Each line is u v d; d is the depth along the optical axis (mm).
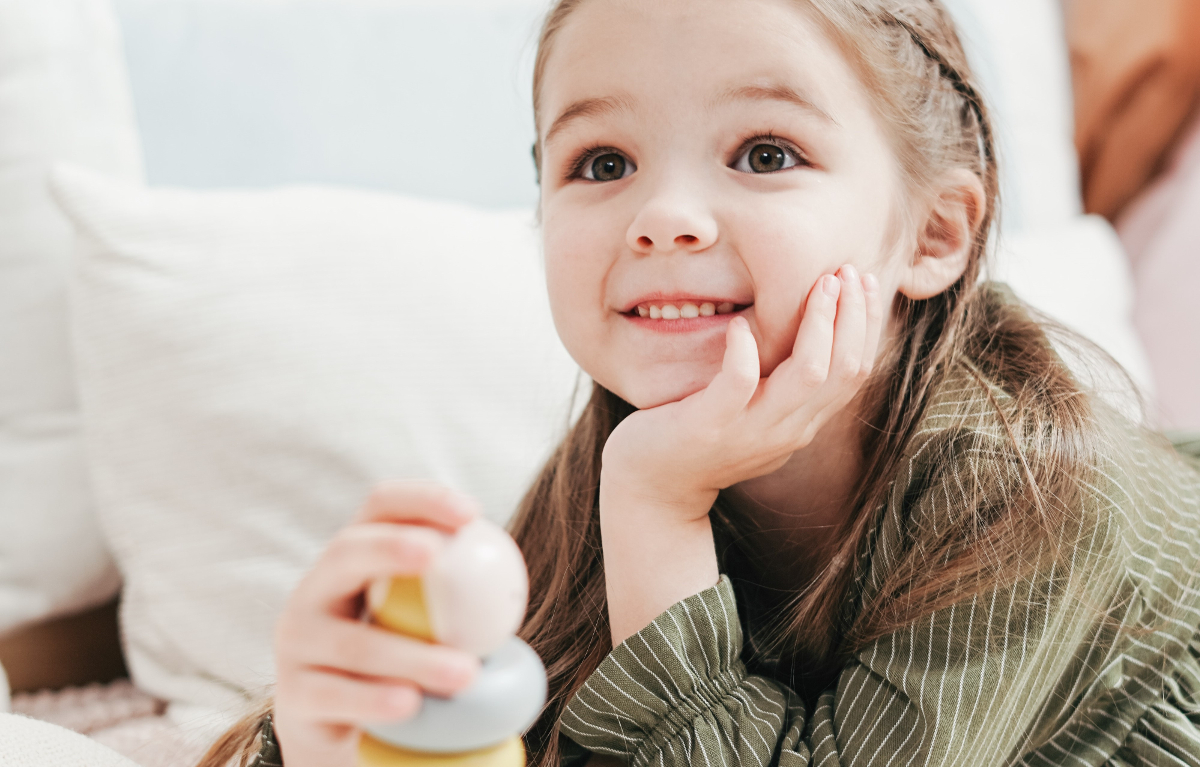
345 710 422
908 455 708
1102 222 1471
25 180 1107
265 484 988
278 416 987
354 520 452
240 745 686
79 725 921
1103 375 886
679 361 626
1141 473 757
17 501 1065
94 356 1021
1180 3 1660
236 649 961
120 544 1023
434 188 1216
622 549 648
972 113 849
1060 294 1297
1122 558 675
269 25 1232
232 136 1179
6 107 1114
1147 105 1701
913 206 729
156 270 1022
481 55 1277
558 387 1053
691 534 653
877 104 674
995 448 675
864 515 720
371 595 435
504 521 1012
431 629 406
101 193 1046
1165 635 750
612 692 627
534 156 827
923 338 778
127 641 1024
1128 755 743
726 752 608
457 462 1009
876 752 602
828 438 764
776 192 604
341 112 1213
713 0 605
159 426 999
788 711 663
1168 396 1582
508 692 411
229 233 1038
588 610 781
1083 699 727
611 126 620
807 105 613
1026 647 625
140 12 1201
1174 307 1612
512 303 1076
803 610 725
